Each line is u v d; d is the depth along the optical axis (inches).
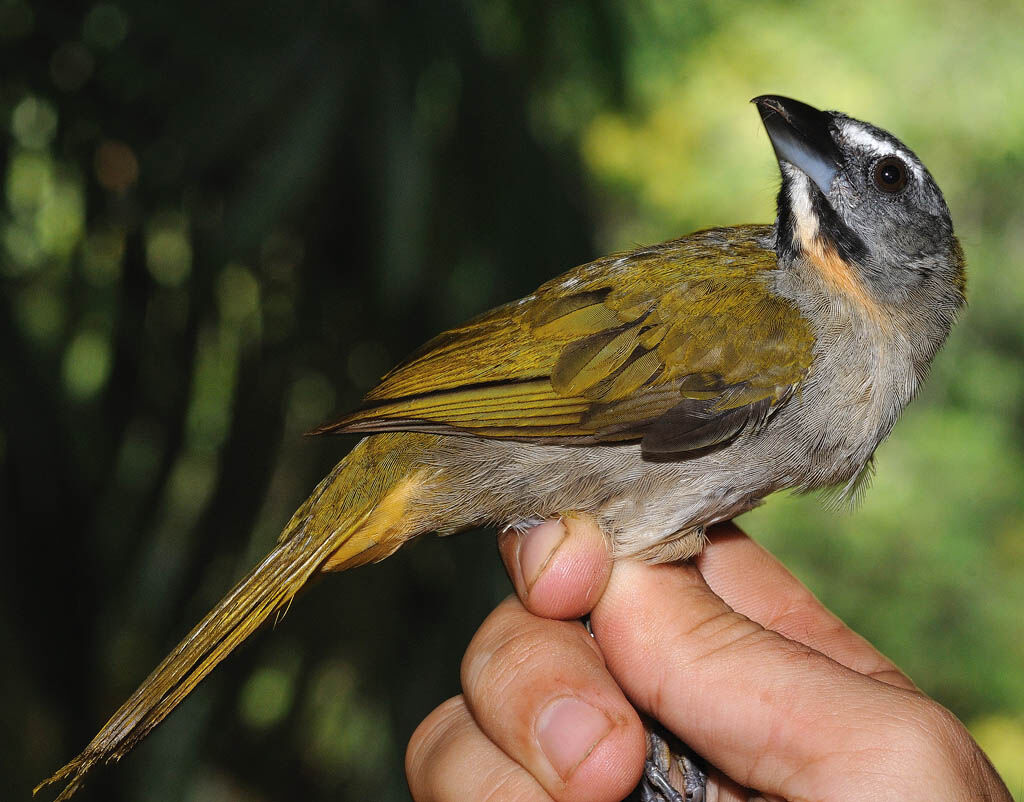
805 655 24.4
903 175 26.5
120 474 31.6
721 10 63.2
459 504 25.9
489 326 26.2
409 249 29.3
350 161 30.5
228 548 31.5
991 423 63.9
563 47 33.5
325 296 31.4
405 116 29.4
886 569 58.1
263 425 31.6
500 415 25.7
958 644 55.7
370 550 26.0
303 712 32.0
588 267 26.5
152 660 31.2
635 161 60.6
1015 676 54.4
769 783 24.2
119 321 31.4
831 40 64.6
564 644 24.8
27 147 30.4
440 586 31.5
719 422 25.5
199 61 29.4
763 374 25.6
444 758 24.9
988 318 66.0
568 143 33.7
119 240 31.2
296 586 25.8
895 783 23.6
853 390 25.8
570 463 25.7
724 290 26.0
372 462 25.9
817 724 24.0
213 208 30.6
